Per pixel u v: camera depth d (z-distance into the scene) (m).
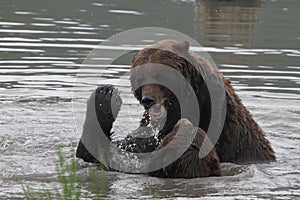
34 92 16.16
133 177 10.62
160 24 25.44
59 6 30.00
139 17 27.17
